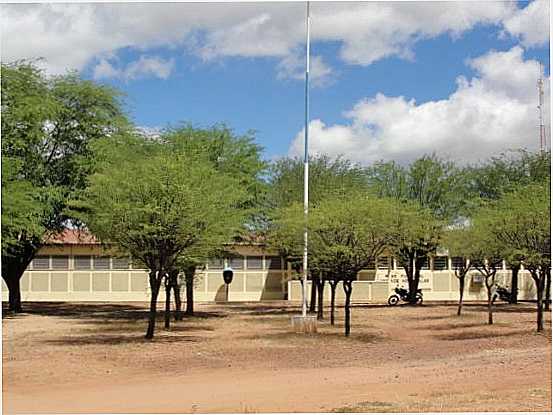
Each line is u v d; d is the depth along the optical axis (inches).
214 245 960.9
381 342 891.4
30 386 572.1
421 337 952.9
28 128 1286.9
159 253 901.2
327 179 1576.0
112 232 908.6
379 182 1770.4
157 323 1157.1
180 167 885.8
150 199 861.8
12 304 1423.5
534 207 921.5
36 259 1873.8
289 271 1819.6
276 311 1455.5
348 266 946.7
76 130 1380.4
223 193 933.8
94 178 923.4
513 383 541.3
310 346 842.2
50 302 1812.3
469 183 1813.5
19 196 1055.6
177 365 690.8
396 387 537.3
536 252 940.6
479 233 1043.3
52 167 1364.4
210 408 458.3
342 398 490.9
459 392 506.3
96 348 810.8
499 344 866.1
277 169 1642.5
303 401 480.4
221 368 673.6
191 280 1344.7
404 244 1047.6
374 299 1939.0
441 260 1990.7
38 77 1363.2
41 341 884.0
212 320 1217.4
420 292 1760.6
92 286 1868.8
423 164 1785.2
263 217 1439.5
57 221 1369.3
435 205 1774.1
